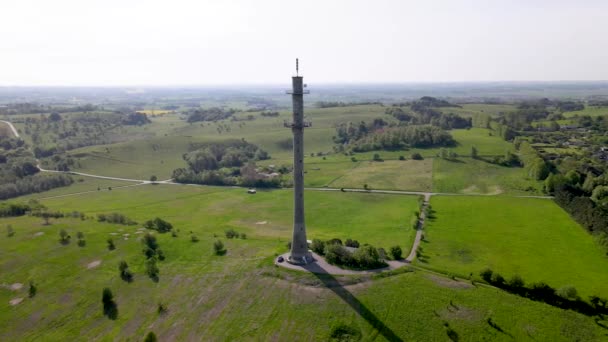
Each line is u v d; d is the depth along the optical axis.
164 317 66.69
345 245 91.75
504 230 104.19
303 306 67.19
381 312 64.94
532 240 96.81
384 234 105.50
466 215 118.25
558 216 114.88
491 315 63.75
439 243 95.69
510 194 141.25
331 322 63.12
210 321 64.94
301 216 80.62
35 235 97.94
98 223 108.75
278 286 73.12
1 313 69.88
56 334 64.56
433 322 62.41
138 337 62.53
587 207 109.06
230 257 86.25
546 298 68.31
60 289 75.75
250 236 104.75
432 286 72.00
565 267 81.50
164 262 84.69
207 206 146.12
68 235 97.44
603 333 59.81
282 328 62.38
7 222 109.00
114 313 68.81
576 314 64.12
